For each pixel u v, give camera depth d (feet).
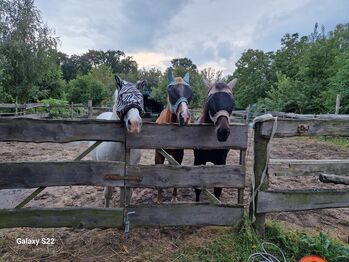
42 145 27.32
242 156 8.67
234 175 8.67
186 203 8.61
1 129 7.44
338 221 10.75
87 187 14.56
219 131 8.11
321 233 8.54
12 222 7.93
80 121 7.86
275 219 10.56
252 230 8.61
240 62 114.83
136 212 8.45
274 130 8.21
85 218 8.29
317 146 30.73
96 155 10.63
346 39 65.72
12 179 7.72
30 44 51.08
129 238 8.68
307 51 58.44
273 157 23.35
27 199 7.98
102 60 202.80
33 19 50.96
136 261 7.72
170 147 8.36
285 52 104.32
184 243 8.43
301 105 56.03
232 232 8.77
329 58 53.98
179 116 8.79
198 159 10.83
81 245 8.40
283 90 63.57
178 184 8.46
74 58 189.78
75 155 22.21
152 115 28.81
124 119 7.93
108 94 93.91
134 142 8.18
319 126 8.57
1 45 48.24
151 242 8.50
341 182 8.54
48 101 60.29
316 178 16.78
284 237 8.46
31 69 51.60
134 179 8.29
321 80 54.60
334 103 45.44
